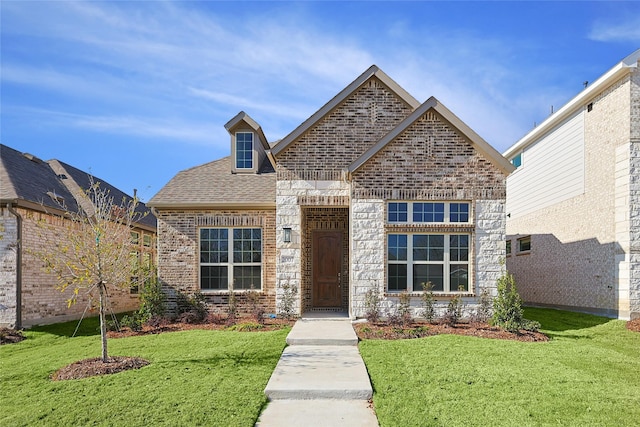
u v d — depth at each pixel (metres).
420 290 11.51
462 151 11.72
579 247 15.31
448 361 7.53
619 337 10.14
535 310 16.03
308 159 12.49
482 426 5.09
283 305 12.00
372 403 6.00
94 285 7.87
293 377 6.73
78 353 8.47
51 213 12.90
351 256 11.62
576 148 15.55
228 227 13.05
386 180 11.67
